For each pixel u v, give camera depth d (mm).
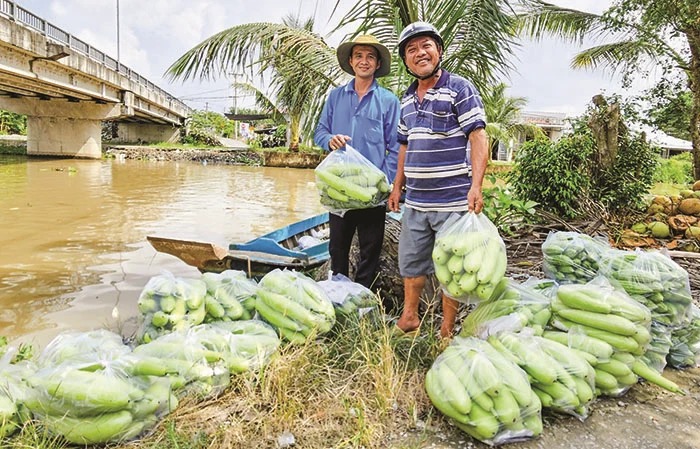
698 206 6430
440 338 2904
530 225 5672
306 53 6227
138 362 2229
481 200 2732
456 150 2846
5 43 13305
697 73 8797
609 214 6492
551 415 2330
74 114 24812
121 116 25250
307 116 6480
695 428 2271
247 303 2941
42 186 13523
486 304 2742
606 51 10602
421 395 2439
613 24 8969
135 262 5926
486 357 2234
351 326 2941
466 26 5840
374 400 2393
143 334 2752
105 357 2273
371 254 3600
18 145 28344
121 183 15227
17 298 4594
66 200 11172
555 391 2252
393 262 3918
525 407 2115
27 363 2426
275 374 2426
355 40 3541
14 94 23094
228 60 6504
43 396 2027
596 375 2443
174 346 2412
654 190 10180
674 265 2830
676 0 7949
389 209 3607
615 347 2473
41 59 15656
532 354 2314
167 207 10797
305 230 5926
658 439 2182
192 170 22062
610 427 2268
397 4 5621
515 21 6332
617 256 2963
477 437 2115
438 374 2252
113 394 2033
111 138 40188
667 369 2910
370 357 2611
